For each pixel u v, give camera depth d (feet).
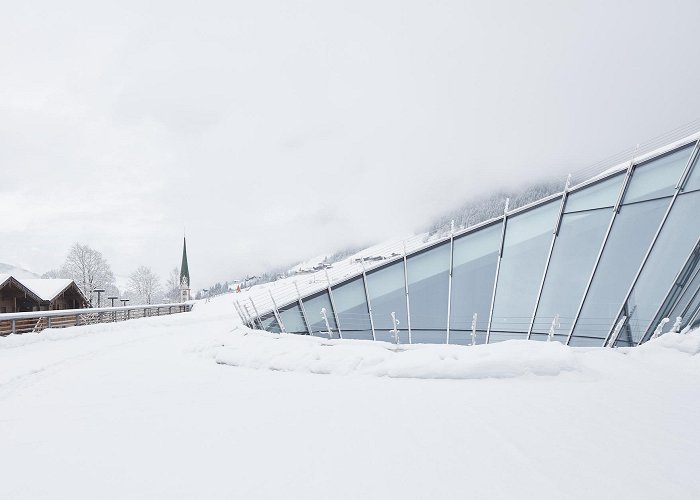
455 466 13.15
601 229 60.75
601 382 23.54
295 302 70.79
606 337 55.42
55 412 21.30
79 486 12.76
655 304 52.85
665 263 53.47
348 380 27.50
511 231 67.62
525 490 11.38
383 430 16.92
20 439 17.19
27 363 37.11
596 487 11.44
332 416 19.16
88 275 217.97
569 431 15.92
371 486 12.01
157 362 37.73
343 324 68.90
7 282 87.45
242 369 33.42
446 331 64.69
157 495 12.00
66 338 57.41
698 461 13.00
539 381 24.45
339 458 14.19
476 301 65.05
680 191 55.31
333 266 79.87
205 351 42.09
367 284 70.44
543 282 62.08
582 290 59.00
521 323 61.36
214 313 118.42
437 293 67.26
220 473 13.35
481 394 22.15
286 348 37.09
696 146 55.57
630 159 62.08
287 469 13.46
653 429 15.96
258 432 17.25
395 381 26.48
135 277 282.15
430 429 16.78
